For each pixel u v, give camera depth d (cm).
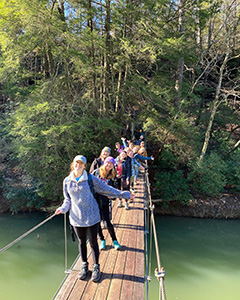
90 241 278
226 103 1576
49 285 737
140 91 1116
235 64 1733
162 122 1237
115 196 280
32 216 1195
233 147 1512
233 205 1302
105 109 1173
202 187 1314
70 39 881
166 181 1319
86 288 274
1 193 1252
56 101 990
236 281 781
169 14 1102
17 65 996
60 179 1080
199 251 966
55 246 962
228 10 1308
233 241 1059
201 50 1400
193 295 711
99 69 1011
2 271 797
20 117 901
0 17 810
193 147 1357
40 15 820
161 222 1220
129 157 525
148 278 299
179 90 1239
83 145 1014
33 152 995
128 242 392
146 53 1029
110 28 1078
